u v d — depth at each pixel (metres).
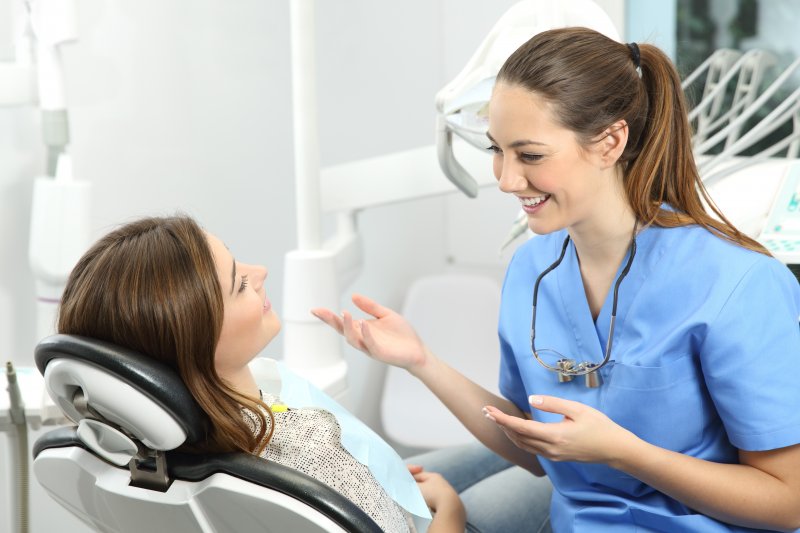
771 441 1.00
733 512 1.02
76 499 0.94
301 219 1.64
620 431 1.01
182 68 1.91
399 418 2.36
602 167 1.03
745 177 1.60
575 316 1.15
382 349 1.24
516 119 0.99
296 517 0.80
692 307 1.04
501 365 1.32
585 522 1.14
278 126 2.16
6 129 1.62
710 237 1.06
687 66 2.18
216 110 2.00
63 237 1.52
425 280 2.52
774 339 1.01
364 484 0.93
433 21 2.51
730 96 2.11
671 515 1.07
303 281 1.62
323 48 2.25
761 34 2.09
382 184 1.83
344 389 1.64
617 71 1.01
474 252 2.62
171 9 1.87
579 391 1.14
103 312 0.81
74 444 0.90
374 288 2.51
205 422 0.83
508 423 1.00
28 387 1.36
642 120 1.05
